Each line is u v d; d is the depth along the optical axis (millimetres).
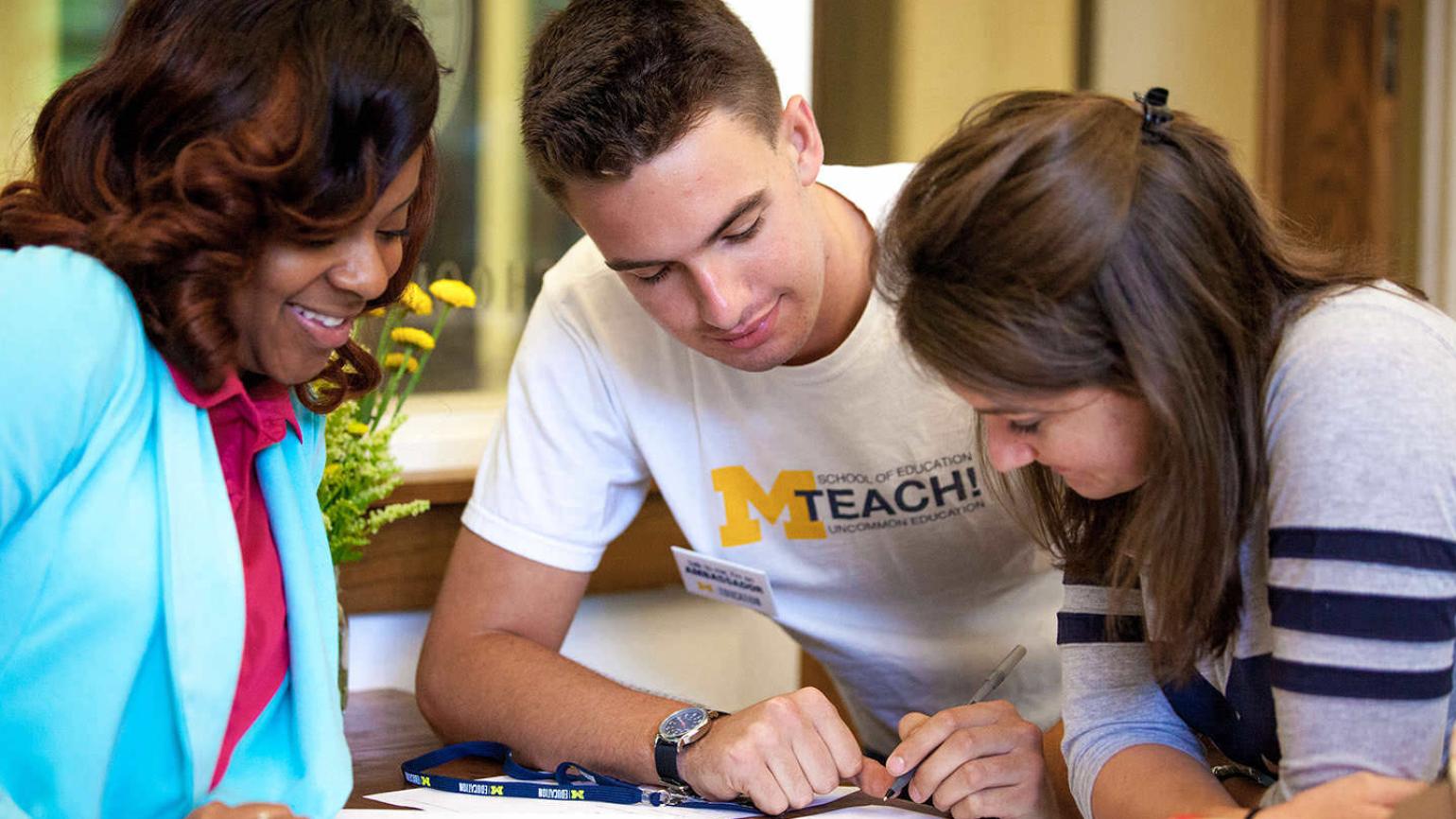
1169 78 2441
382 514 1577
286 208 913
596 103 1184
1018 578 1630
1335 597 882
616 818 1180
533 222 2088
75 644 932
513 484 1584
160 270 925
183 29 938
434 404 2049
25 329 878
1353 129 2604
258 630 1074
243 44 928
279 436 1090
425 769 1405
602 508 1610
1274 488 928
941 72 2236
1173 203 935
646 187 1197
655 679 2094
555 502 1575
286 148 913
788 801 1204
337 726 1115
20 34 1802
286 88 923
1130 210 922
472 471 1948
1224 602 1012
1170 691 1140
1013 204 920
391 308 1562
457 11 1998
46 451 896
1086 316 921
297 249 940
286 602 1099
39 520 914
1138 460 979
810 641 1679
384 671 1939
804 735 1232
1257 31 2498
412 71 969
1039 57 2318
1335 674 882
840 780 1243
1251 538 1000
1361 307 933
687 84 1189
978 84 2266
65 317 893
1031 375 921
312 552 1146
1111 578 1134
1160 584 998
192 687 965
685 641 2111
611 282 1579
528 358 1606
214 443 1008
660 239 1222
